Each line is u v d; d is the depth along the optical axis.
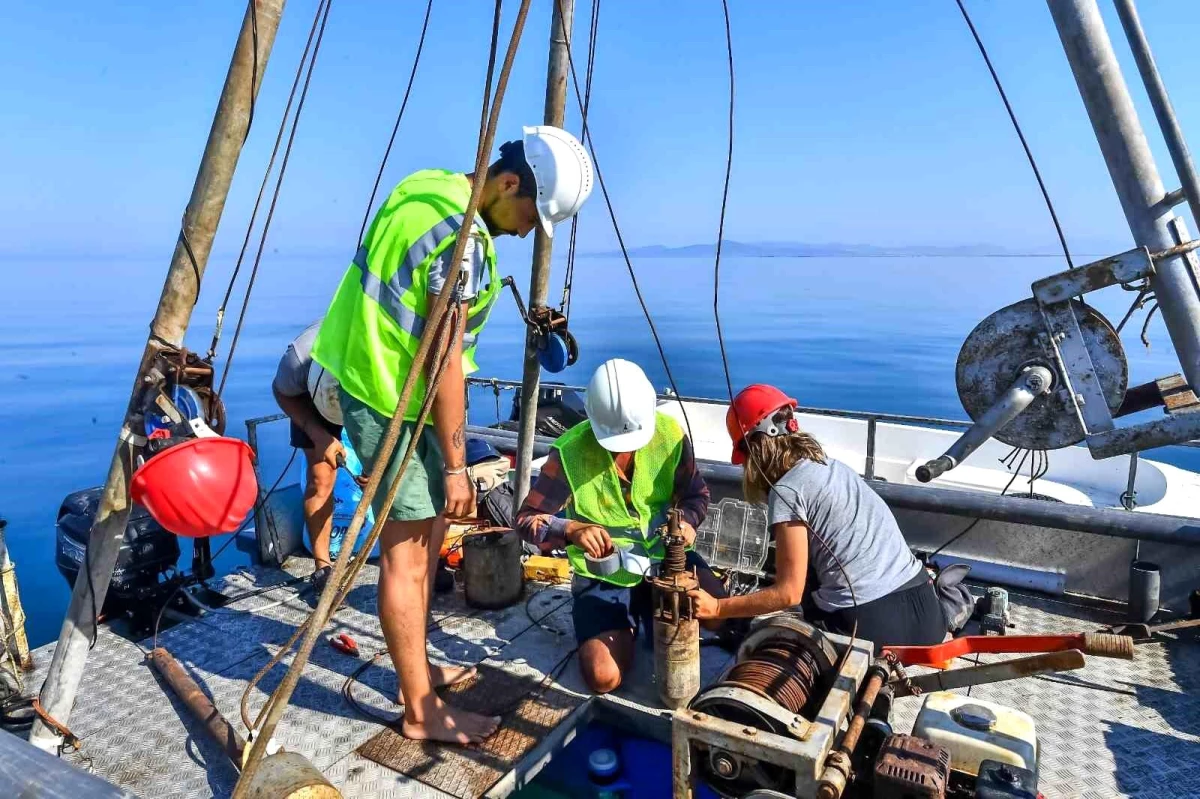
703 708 1.74
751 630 2.09
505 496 3.95
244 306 2.14
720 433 7.87
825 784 1.47
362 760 2.35
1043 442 2.40
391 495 1.56
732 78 2.33
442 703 2.51
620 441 2.74
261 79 1.87
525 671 2.87
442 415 2.10
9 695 2.59
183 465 1.88
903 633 2.41
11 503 9.90
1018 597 3.42
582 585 2.85
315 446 3.36
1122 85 2.07
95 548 2.15
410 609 2.35
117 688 2.76
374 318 2.12
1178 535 3.01
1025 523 3.29
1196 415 2.14
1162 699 2.65
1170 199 2.08
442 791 2.21
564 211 2.34
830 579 2.49
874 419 4.84
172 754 2.38
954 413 16.09
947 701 1.87
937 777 1.48
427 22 2.55
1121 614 3.26
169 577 3.47
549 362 3.25
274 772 1.72
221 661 2.94
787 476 2.50
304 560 3.93
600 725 2.71
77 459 12.15
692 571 2.85
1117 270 2.15
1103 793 2.20
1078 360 2.29
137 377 2.00
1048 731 2.49
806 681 1.89
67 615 2.22
